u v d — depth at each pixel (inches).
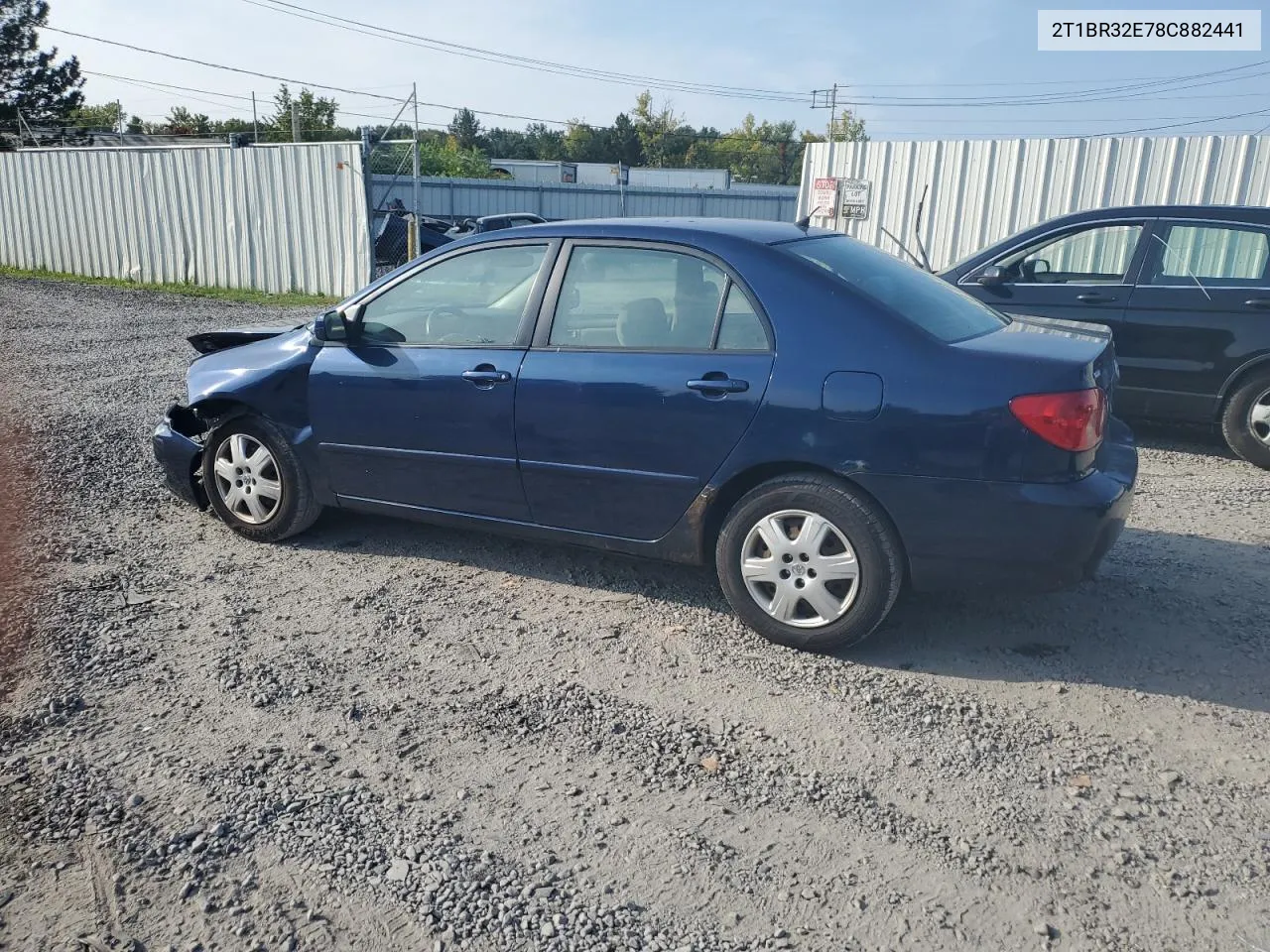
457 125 3964.1
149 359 442.6
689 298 167.3
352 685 152.3
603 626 173.2
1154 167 439.2
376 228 799.1
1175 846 116.0
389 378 189.3
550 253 179.8
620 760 133.3
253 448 209.2
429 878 111.0
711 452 162.2
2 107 1950.1
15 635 167.5
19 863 113.3
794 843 116.9
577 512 177.6
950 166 487.2
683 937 102.8
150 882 110.5
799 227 186.7
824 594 159.0
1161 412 287.7
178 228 802.2
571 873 112.0
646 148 3476.9
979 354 150.9
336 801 124.0
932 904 107.0
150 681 152.7
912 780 128.8
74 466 266.4
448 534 216.5
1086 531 147.1
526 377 175.8
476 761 133.0
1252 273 273.6
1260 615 175.6
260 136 2359.7
